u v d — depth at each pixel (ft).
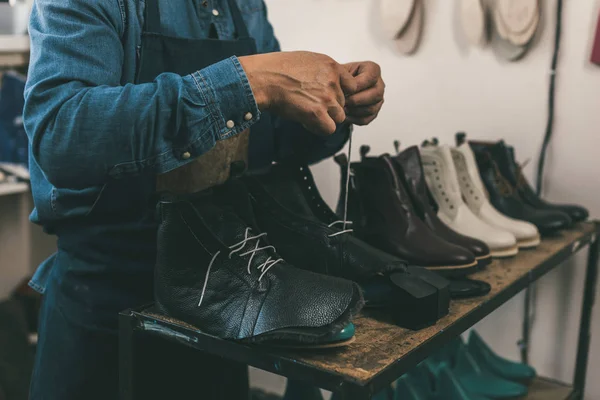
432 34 6.14
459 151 4.79
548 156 5.74
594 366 5.77
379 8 6.34
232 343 2.62
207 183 3.41
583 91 5.50
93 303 3.37
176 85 2.60
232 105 2.65
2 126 7.62
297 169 3.45
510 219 4.67
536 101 5.72
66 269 3.44
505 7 5.54
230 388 3.82
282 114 2.79
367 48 6.52
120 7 3.03
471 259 3.58
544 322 6.00
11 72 7.56
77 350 3.39
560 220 4.83
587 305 5.43
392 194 3.68
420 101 6.32
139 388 3.37
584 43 5.44
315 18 6.78
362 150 4.04
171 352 3.48
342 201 3.94
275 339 2.47
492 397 5.28
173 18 3.33
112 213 3.32
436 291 2.86
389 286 3.01
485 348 5.81
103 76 2.81
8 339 7.04
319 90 2.69
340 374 2.33
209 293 2.71
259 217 3.17
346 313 2.47
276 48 4.17
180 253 2.79
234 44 3.55
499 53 5.81
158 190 3.16
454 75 6.09
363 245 3.16
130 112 2.55
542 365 6.05
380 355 2.52
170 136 2.64
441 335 2.81
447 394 5.06
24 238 8.27
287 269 2.69
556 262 4.38
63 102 2.61
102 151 2.58
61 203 3.27
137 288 3.43
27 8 7.24
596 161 5.53
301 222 3.10
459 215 4.44
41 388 3.45
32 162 3.41
